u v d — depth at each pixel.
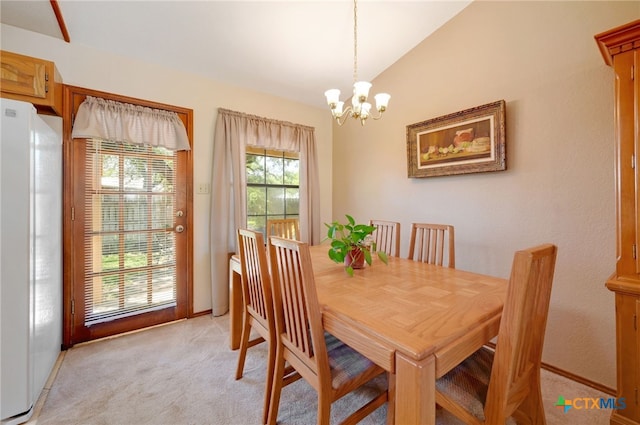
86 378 1.70
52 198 1.77
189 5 1.89
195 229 2.65
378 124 3.05
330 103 1.77
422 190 2.61
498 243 2.07
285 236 2.52
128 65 2.31
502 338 0.89
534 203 1.88
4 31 1.87
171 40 2.19
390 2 2.07
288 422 1.38
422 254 2.02
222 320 2.60
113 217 2.26
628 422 1.23
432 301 1.15
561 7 1.74
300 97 3.30
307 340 1.13
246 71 2.70
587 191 1.66
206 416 1.41
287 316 1.24
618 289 1.22
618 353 1.25
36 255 1.48
